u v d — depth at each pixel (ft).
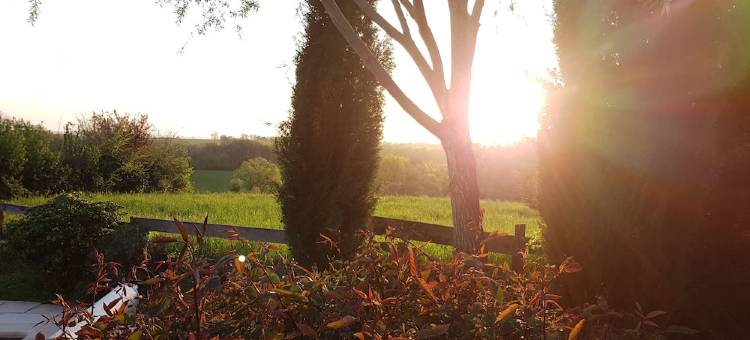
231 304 7.32
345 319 5.81
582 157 12.45
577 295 12.41
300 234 23.99
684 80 11.28
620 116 11.97
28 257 25.36
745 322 10.84
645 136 11.60
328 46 23.79
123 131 86.69
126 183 86.94
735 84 10.75
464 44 19.04
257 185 126.52
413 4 19.43
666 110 11.43
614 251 11.88
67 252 25.07
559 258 12.66
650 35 11.71
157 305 6.60
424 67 19.58
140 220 28.45
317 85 23.94
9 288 25.53
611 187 11.98
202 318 6.59
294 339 6.68
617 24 12.23
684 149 11.19
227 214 44.14
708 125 10.99
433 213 50.60
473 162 19.12
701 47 11.14
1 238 33.24
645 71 11.73
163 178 94.73
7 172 64.69
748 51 10.61
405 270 7.68
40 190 70.44
